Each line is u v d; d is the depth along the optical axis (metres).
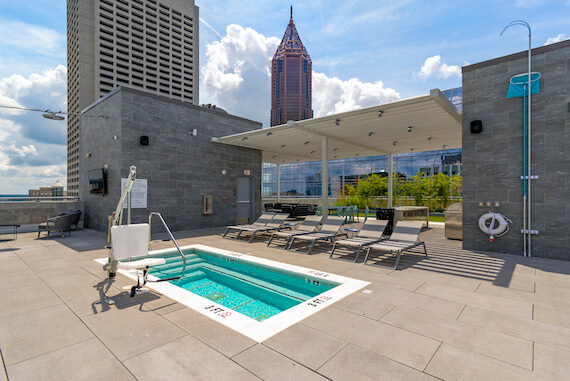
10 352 2.48
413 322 3.05
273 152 14.95
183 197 10.56
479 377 2.13
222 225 11.87
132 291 3.82
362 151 15.23
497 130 6.45
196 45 88.44
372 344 2.60
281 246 7.60
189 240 8.48
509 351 2.49
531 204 6.08
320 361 2.33
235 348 2.53
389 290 4.07
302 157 17.66
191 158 10.84
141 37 76.38
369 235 6.91
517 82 6.18
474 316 3.20
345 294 3.89
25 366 2.28
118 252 4.00
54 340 2.69
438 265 5.51
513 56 6.25
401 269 5.23
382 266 5.44
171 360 2.35
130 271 5.07
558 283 4.36
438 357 2.40
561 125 5.76
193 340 2.68
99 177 9.99
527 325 2.98
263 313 3.97
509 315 3.23
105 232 9.78
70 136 83.69
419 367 2.25
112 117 9.52
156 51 79.00
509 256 6.17
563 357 2.40
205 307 3.46
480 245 6.75
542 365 2.29
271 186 45.41
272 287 5.05
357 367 2.25
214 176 11.62
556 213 5.82
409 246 5.65
